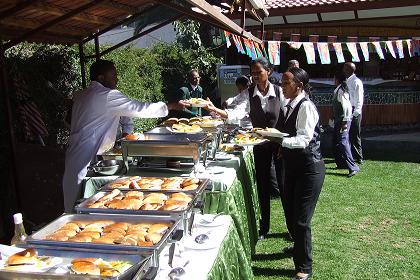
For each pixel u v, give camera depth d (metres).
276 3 10.02
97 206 2.10
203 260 1.81
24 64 6.05
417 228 4.25
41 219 4.26
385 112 10.34
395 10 9.27
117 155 3.26
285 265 3.53
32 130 5.46
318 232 4.19
